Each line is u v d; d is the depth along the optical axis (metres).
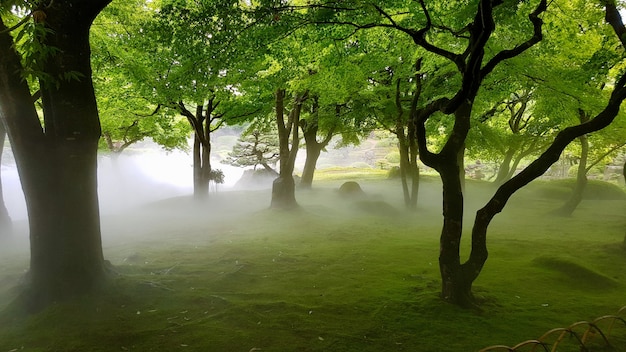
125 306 5.14
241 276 6.71
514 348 3.22
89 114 5.11
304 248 9.02
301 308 5.20
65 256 5.17
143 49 8.58
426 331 4.54
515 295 5.76
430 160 5.21
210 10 5.93
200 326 4.67
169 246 9.42
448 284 5.33
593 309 5.24
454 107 4.69
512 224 12.56
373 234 10.81
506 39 9.38
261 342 4.28
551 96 10.23
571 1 8.83
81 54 4.93
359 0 5.79
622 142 13.52
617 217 13.47
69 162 5.10
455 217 5.29
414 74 11.86
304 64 9.48
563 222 12.76
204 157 16.73
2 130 10.61
